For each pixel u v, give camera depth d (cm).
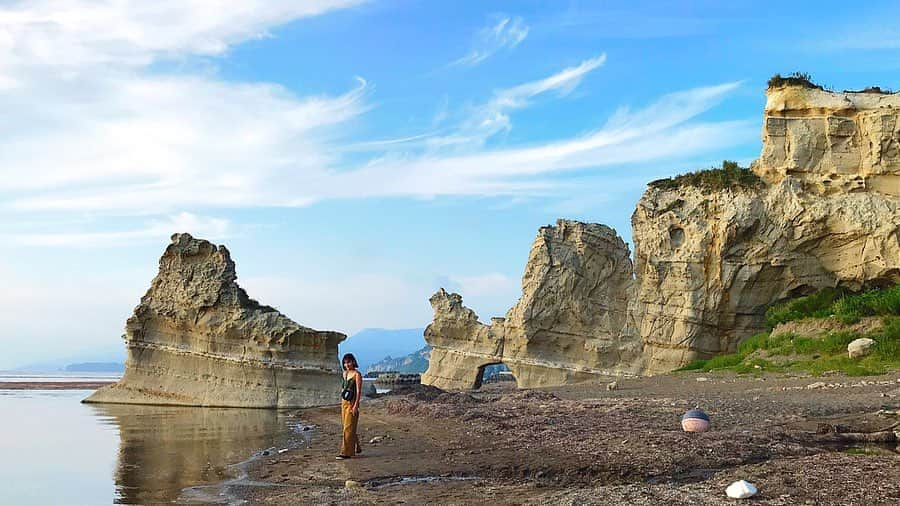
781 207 4641
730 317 4791
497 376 8725
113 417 3253
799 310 4288
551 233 5650
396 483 1509
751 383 3169
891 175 4459
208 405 3891
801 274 4628
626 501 1177
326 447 2116
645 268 5194
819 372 3178
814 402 2350
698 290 4850
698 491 1220
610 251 5528
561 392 3609
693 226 4912
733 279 4725
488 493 1363
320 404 3903
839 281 4516
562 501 1205
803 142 4666
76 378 12056
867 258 4391
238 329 4003
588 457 1628
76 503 1398
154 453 2073
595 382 4553
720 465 1485
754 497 1164
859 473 1289
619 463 1531
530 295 5519
